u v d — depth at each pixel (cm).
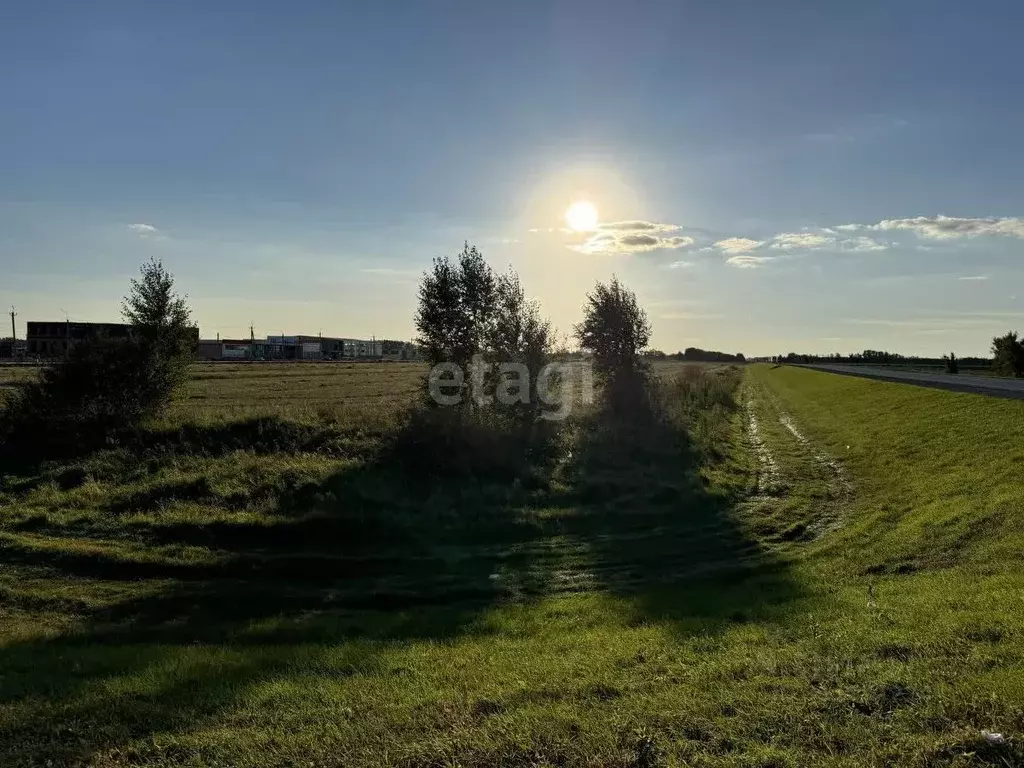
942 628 705
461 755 507
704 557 1416
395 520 1606
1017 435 1906
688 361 16588
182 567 1379
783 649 705
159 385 2516
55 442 2178
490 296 2403
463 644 907
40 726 634
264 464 1945
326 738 560
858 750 473
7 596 1244
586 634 920
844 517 1623
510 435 2230
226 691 712
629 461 2208
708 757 479
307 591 1274
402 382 5722
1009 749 456
